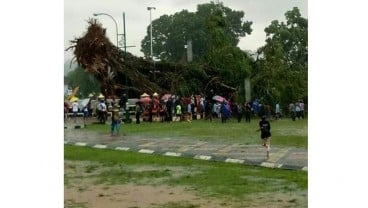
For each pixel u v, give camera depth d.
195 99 32.47
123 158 16.16
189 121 30.72
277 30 33.19
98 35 33.16
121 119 29.31
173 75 36.12
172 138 21.39
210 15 37.81
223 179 12.77
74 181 12.65
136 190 11.66
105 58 33.62
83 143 19.86
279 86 31.64
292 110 29.84
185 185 12.20
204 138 21.19
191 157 16.22
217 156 16.30
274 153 16.69
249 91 31.73
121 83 34.72
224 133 23.05
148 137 21.86
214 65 36.00
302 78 32.16
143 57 37.34
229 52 35.88
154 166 14.75
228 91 35.66
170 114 30.80
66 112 30.98
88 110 32.34
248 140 20.23
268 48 32.97
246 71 34.84
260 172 13.61
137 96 35.00
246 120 29.80
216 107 32.19
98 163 15.33
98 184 12.39
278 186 11.87
